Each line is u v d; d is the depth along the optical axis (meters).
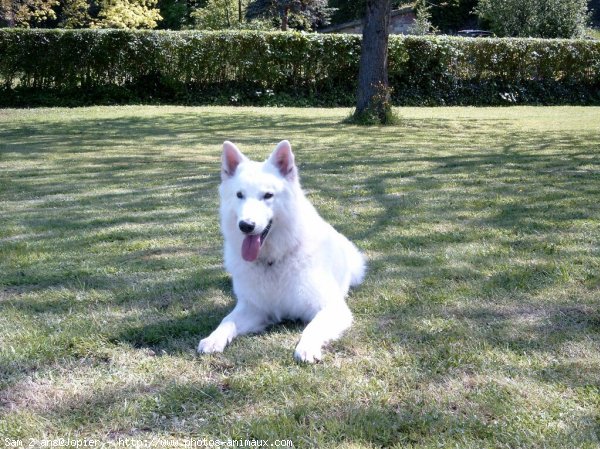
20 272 2.95
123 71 12.69
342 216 3.80
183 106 12.50
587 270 2.80
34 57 12.19
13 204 4.22
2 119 10.09
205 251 3.24
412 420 1.82
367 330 2.33
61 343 2.25
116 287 2.78
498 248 3.14
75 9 16.73
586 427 1.78
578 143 6.96
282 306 2.43
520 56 13.92
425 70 13.60
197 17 23.36
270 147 6.75
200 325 2.39
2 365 2.12
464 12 25.55
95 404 1.92
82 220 3.80
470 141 7.38
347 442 1.75
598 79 14.35
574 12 18.78
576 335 2.24
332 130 8.55
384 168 5.45
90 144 7.34
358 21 23.66
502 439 1.75
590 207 3.79
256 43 12.83
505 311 2.45
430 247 3.21
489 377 2.01
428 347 2.20
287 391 1.97
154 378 2.04
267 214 2.32
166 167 5.74
